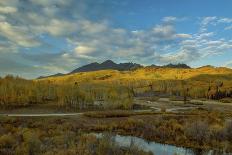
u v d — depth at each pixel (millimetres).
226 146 35938
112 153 24703
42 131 41875
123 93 140500
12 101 113750
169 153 33344
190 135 41906
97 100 152750
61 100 118688
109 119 72250
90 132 50656
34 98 124938
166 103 157250
